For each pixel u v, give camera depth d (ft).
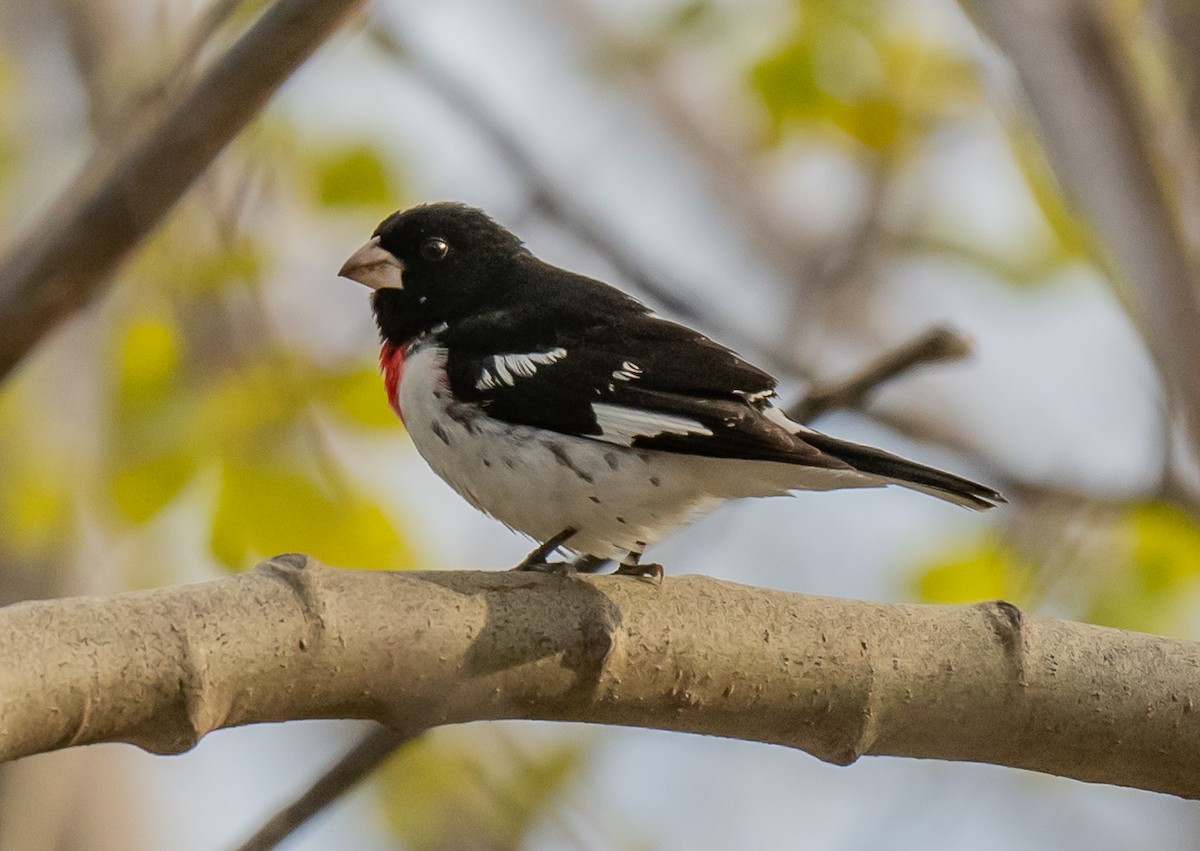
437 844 41.01
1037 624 22.27
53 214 27.22
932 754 22.15
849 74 39.24
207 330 32.07
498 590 20.48
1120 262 24.70
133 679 18.12
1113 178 24.70
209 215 32.96
